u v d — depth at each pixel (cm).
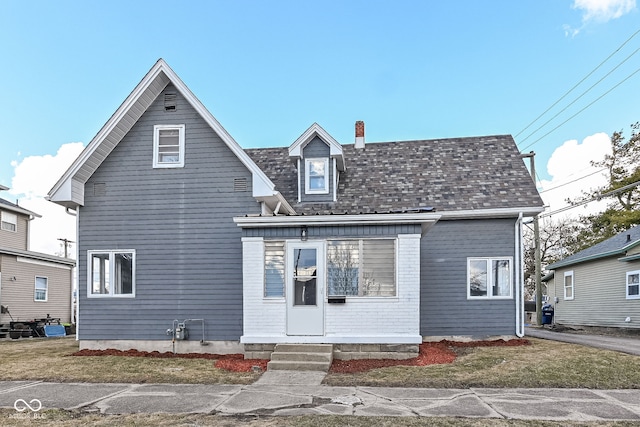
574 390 716
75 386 763
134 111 1176
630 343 1280
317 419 563
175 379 812
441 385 748
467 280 1248
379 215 969
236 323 1122
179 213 1169
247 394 699
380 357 954
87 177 1195
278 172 1515
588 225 3303
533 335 1619
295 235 1001
